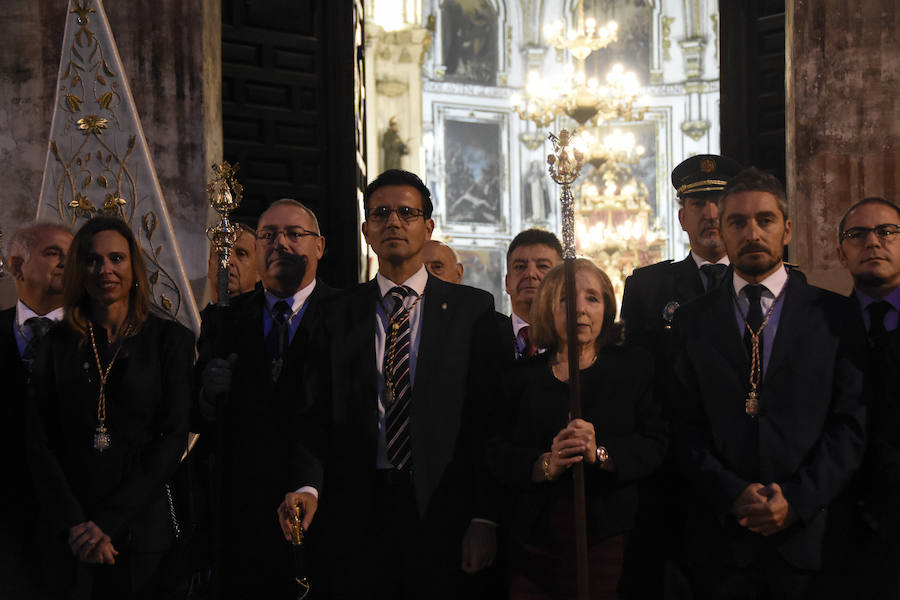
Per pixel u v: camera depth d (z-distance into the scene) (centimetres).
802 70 553
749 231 342
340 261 721
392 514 350
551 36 1541
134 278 379
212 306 407
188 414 371
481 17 2523
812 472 321
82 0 544
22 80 566
